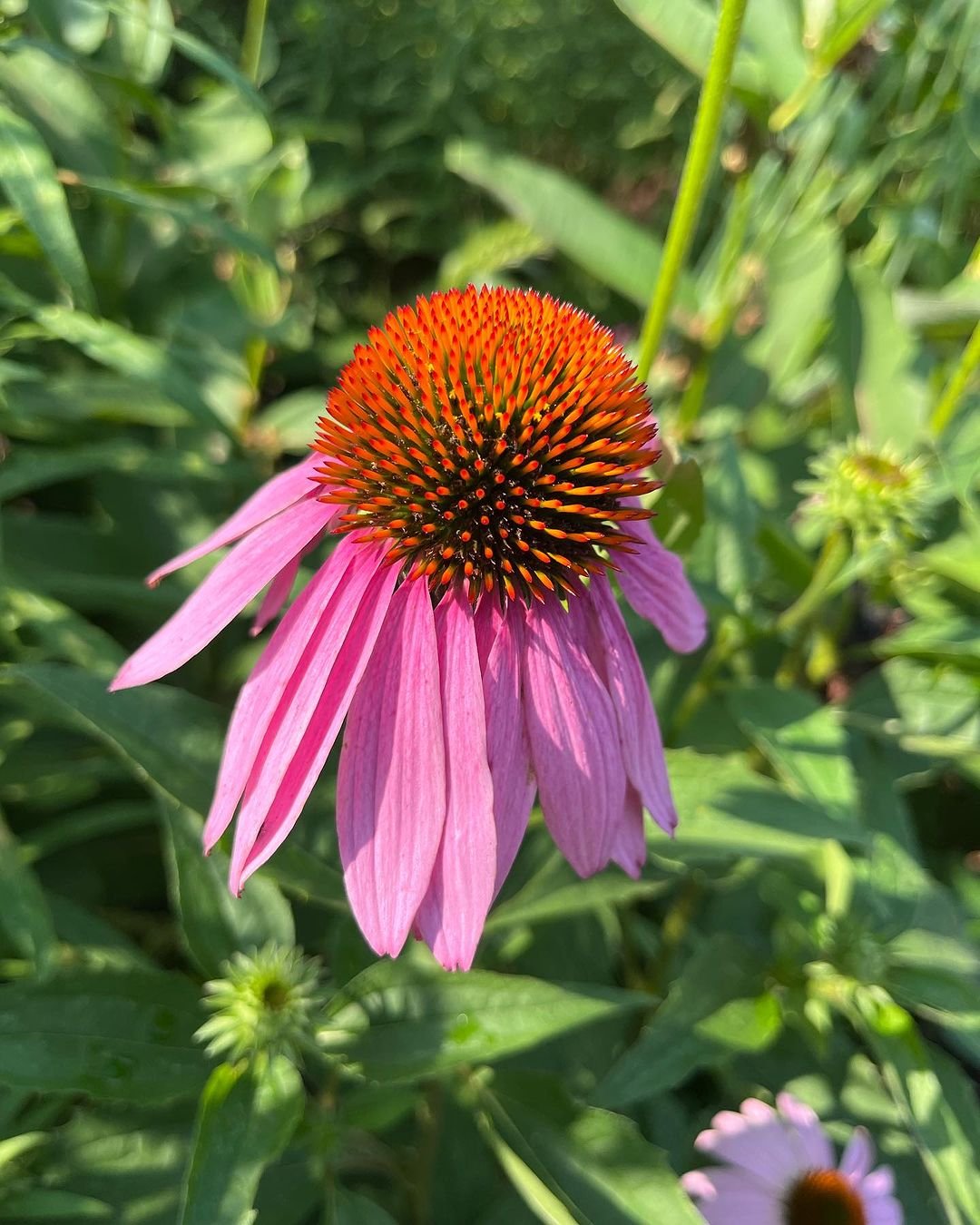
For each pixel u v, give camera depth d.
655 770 0.12
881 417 0.21
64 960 0.16
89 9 0.19
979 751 0.19
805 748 0.17
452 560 0.12
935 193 0.29
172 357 0.20
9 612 0.17
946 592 0.21
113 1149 0.14
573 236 0.23
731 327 0.25
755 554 0.19
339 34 0.34
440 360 0.13
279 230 0.24
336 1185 0.14
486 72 0.36
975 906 0.21
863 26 0.18
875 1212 0.16
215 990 0.12
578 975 0.19
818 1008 0.16
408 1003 0.12
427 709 0.11
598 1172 0.14
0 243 0.17
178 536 0.22
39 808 0.19
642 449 0.13
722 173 0.34
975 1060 0.20
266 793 0.11
